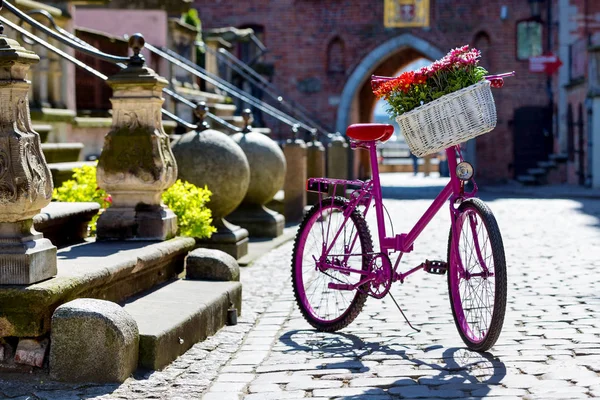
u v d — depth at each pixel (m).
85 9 19.97
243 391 4.79
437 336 6.12
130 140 7.09
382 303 7.52
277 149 13.27
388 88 5.63
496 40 34.56
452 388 4.78
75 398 4.54
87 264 5.65
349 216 6.38
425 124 5.50
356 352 5.69
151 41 19.72
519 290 8.18
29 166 4.89
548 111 34.53
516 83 34.56
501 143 34.81
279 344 5.98
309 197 17.48
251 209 13.25
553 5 33.88
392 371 5.18
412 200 23.62
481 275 5.47
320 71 35.31
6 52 4.84
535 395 4.60
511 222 16.42
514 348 5.70
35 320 4.85
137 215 7.09
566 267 9.88
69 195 8.68
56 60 13.35
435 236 13.51
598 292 7.99
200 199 9.06
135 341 5.00
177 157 10.34
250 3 35.47
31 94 12.71
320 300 6.85
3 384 4.75
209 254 7.13
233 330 6.41
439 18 34.81
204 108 10.62
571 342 5.86
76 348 4.82
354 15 35.12
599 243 12.47
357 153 35.97
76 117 14.44
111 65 17.00
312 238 6.61
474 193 5.70
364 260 6.21
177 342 5.46
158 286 6.68
